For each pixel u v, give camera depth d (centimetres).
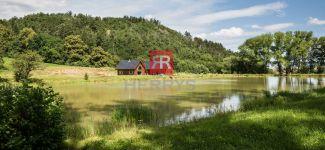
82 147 1227
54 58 12519
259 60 12106
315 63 12194
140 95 4009
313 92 2864
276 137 1191
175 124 1758
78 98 3694
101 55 12838
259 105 2325
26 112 1073
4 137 1013
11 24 19212
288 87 5169
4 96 1080
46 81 6003
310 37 11950
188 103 3198
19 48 12775
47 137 1110
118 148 1163
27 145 1035
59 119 1177
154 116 2258
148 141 1246
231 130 1338
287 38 11888
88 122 2138
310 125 1312
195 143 1180
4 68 8125
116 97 3791
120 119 2058
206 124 1522
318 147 1049
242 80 7556
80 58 12625
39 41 13450
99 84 6012
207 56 17338
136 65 10319
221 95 3988
